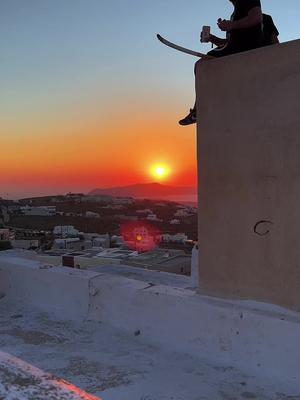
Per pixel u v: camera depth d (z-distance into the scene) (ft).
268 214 12.71
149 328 15.02
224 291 13.75
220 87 13.64
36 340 15.37
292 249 12.23
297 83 12.05
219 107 13.69
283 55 12.29
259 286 12.91
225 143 13.58
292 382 11.34
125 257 57.31
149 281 19.20
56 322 17.31
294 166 12.17
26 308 19.31
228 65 13.42
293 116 12.16
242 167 13.23
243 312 12.50
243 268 13.26
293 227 12.21
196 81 14.21
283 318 11.88
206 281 14.20
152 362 13.28
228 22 13.71
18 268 20.53
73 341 15.21
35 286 19.65
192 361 13.16
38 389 6.03
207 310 13.23
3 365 6.84
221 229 13.75
